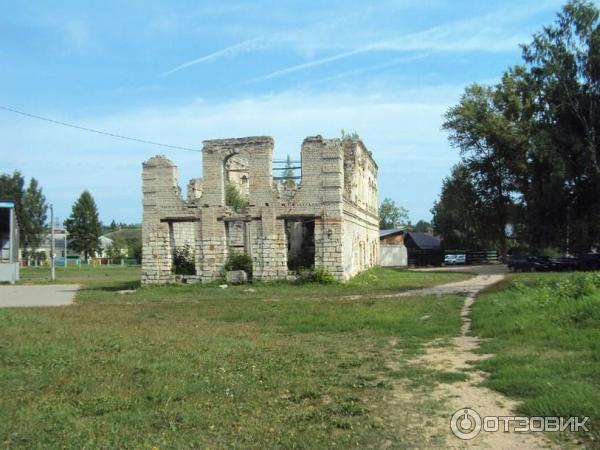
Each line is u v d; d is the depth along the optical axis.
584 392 8.41
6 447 7.03
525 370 10.04
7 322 18.47
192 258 38.97
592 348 11.55
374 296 27.41
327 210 34.81
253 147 35.97
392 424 7.83
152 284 36.97
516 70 61.22
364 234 48.97
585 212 50.44
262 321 19.27
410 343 14.24
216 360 12.07
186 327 17.83
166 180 37.38
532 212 53.03
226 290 32.75
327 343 14.53
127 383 10.11
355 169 43.34
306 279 34.34
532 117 52.97
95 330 16.83
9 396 9.29
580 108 48.78
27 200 101.94
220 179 36.56
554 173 47.34
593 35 47.69
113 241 145.00
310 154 35.22
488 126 61.75
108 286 40.91
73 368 11.30
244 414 8.34
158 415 8.26
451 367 11.30
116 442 7.17
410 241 82.50
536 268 51.03
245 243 37.47
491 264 73.88
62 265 96.75
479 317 17.61
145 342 14.45
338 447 6.98
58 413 8.32
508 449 6.85
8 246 53.69
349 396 9.23
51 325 18.03
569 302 16.34
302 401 9.04
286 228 36.00
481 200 66.94
